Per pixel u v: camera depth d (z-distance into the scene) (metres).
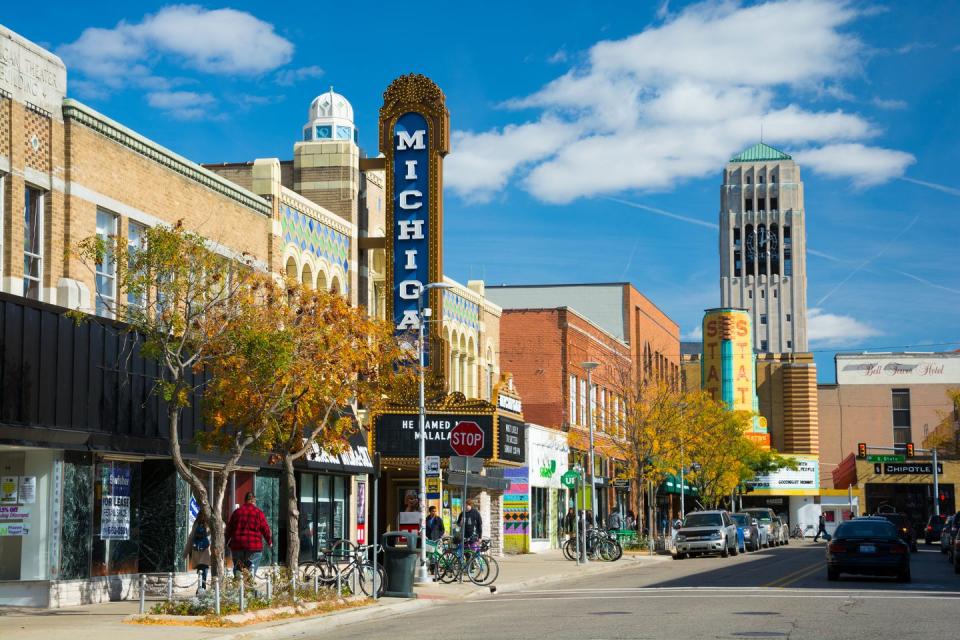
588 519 64.69
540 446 55.84
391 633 18.61
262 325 22.23
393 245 38.22
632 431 59.25
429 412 38.88
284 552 33.19
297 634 19.27
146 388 25.70
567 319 62.12
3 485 23.22
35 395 21.83
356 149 39.69
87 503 24.02
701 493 74.38
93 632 17.41
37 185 22.97
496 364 55.00
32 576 22.91
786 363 115.12
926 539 75.00
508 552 52.72
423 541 30.66
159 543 26.50
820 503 106.38
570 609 22.41
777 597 24.47
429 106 38.38
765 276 160.62
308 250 35.19
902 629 17.62
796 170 162.12
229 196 30.36
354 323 24.80
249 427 23.05
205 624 18.89
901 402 120.81
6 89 21.98
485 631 18.20
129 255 21.39
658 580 32.47
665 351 91.50
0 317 20.94
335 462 35.03
